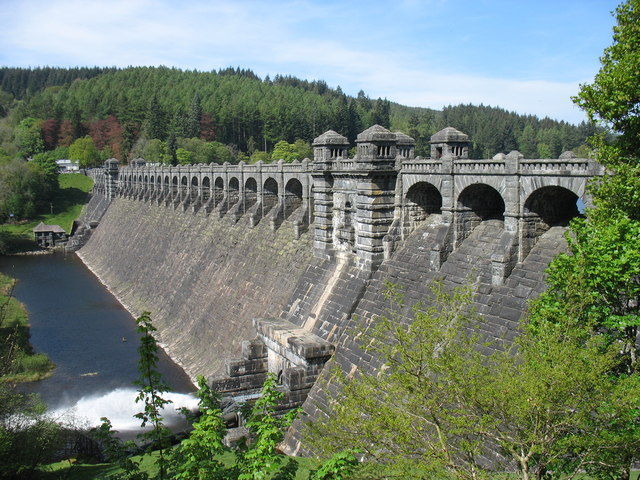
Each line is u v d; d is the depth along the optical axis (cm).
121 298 11169
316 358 4909
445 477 2386
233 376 5453
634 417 2258
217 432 2366
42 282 12900
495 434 2569
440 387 2386
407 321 4534
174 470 2458
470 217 4675
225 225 8969
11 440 3934
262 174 7969
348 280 5391
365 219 5247
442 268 4625
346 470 2253
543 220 4138
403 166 5116
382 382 2642
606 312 2609
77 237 17550
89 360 7906
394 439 2417
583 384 2094
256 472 2239
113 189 18412
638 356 2662
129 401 6525
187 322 8344
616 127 2786
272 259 7144
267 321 5722
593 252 2580
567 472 2377
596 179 2961
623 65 2642
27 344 8412
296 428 4691
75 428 5212
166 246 10825
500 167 4144
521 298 3894
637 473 2962
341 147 5822
